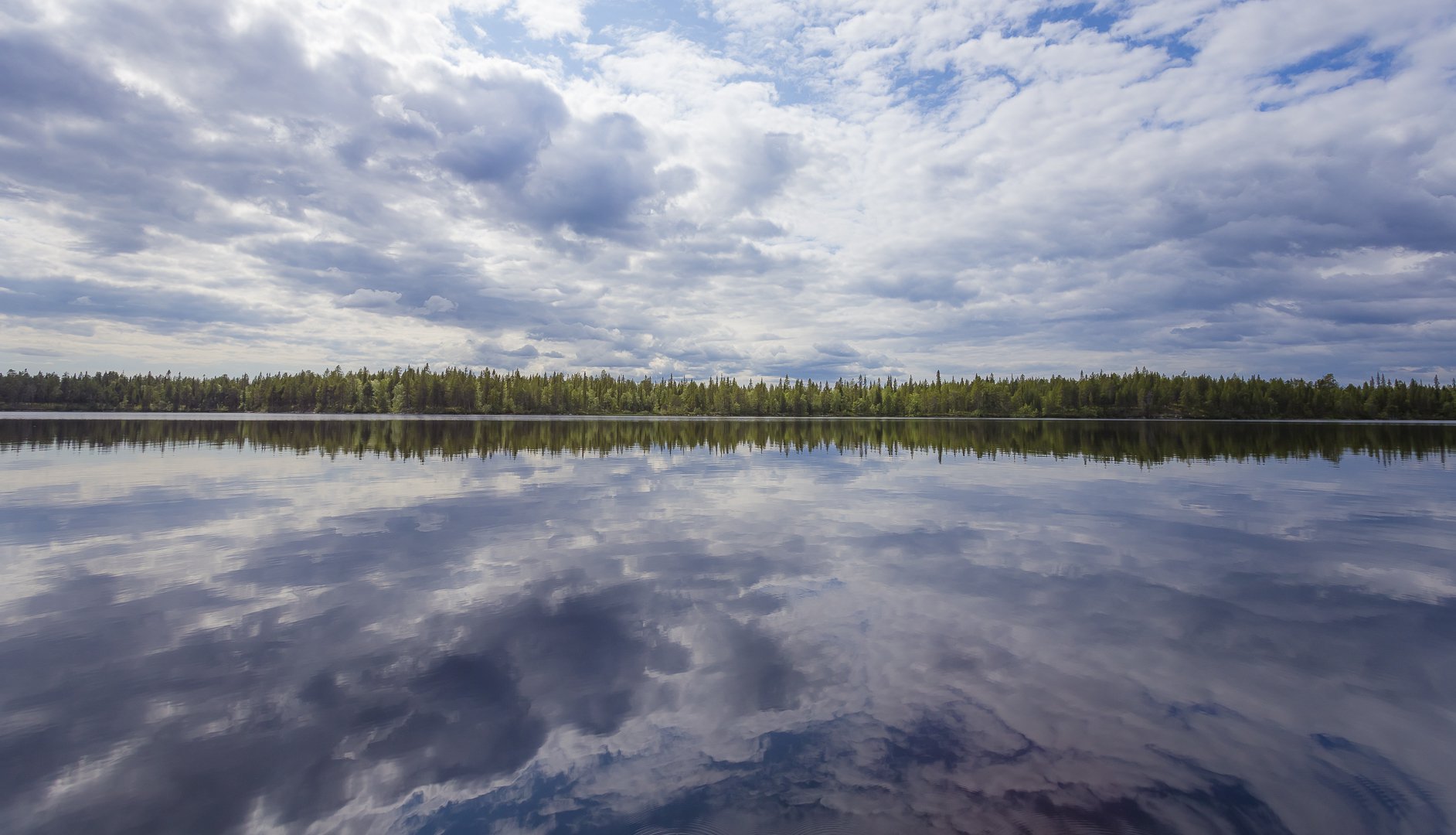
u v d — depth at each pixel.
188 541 12.12
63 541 12.09
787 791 4.48
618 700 5.85
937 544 12.16
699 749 5.03
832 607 8.41
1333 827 4.16
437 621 7.86
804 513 15.51
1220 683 6.23
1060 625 7.78
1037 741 5.14
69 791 4.50
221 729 5.32
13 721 5.44
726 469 25.59
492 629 7.59
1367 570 10.43
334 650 6.95
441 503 16.77
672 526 13.82
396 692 5.99
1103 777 4.66
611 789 4.54
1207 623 7.86
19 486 19.17
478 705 5.75
